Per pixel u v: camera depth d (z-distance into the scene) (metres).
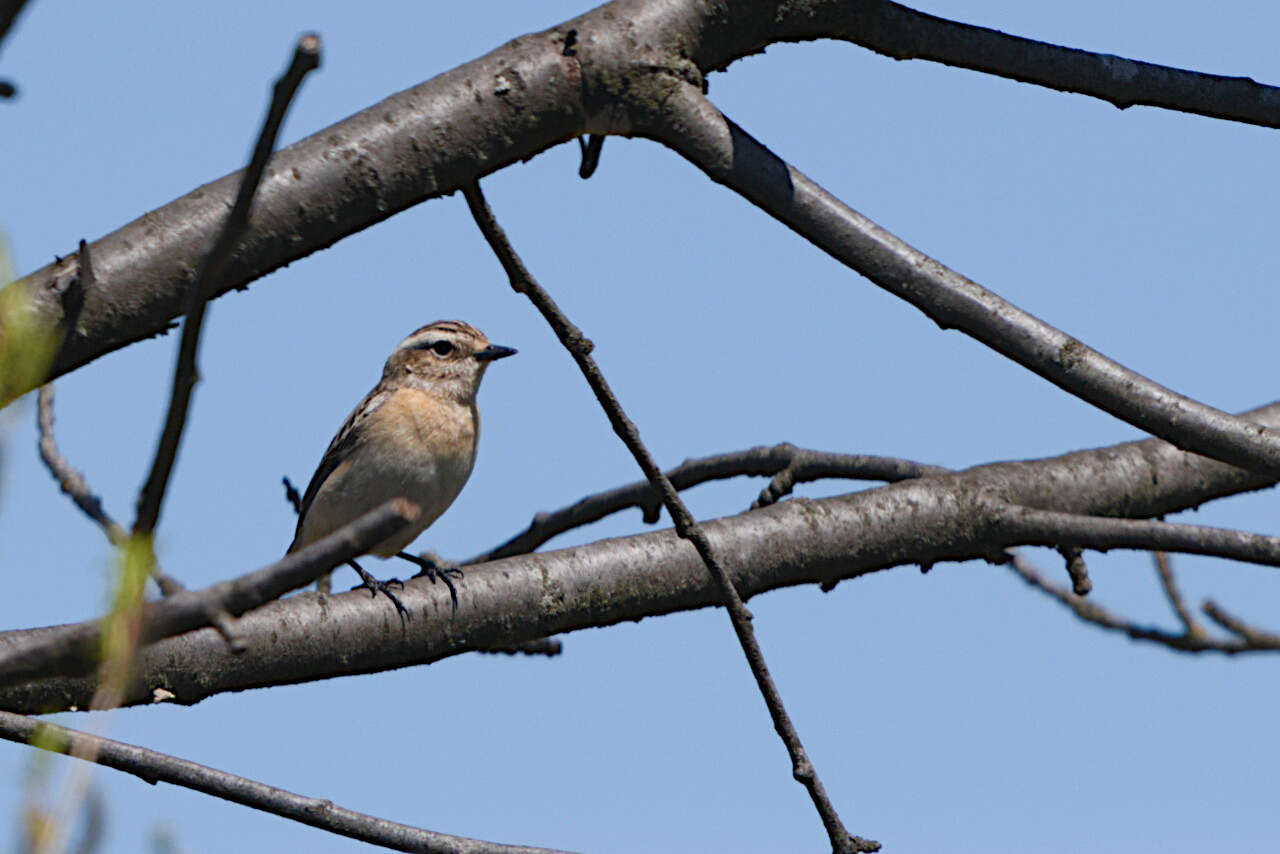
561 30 10.35
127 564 4.01
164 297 9.43
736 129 10.46
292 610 11.04
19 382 4.11
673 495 9.94
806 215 10.47
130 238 9.44
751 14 10.59
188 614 4.10
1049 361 10.66
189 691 10.66
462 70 10.16
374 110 10.00
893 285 10.62
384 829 9.85
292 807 9.74
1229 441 10.66
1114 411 10.71
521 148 10.18
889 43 10.84
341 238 9.89
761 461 14.52
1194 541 10.69
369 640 11.18
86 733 4.16
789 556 12.03
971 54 10.98
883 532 12.12
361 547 4.21
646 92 10.32
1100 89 11.18
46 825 3.51
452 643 11.45
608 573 11.77
